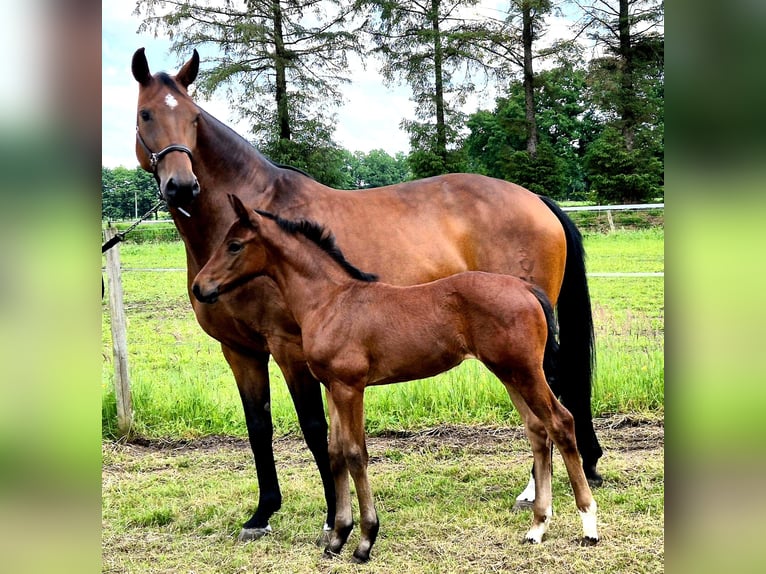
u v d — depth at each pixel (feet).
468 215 13.17
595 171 71.15
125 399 18.04
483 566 10.57
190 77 12.57
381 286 10.96
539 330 10.48
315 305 10.96
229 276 11.02
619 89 68.85
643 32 67.97
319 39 66.33
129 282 43.42
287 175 12.67
